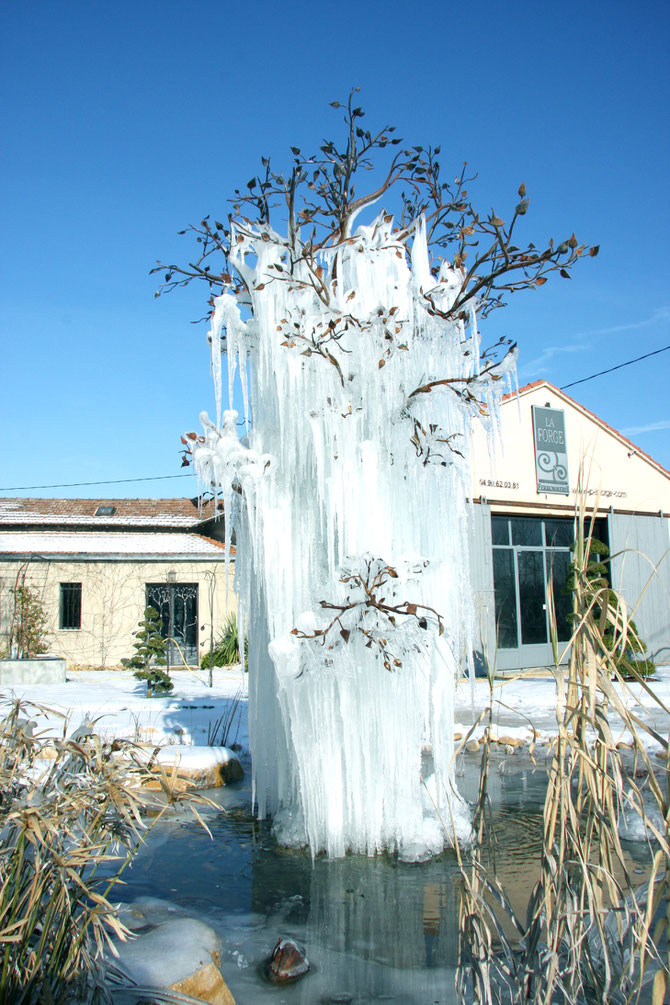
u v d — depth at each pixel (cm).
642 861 407
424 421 473
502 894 264
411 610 427
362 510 462
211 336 486
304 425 471
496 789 600
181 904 376
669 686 1178
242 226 495
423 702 473
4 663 1363
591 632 253
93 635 1755
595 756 253
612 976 254
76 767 277
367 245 480
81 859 241
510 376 456
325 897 386
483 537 1438
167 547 1859
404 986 297
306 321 463
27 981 231
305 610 465
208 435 482
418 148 564
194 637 1814
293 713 441
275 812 525
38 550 1764
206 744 739
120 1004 250
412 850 440
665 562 1762
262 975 306
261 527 472
